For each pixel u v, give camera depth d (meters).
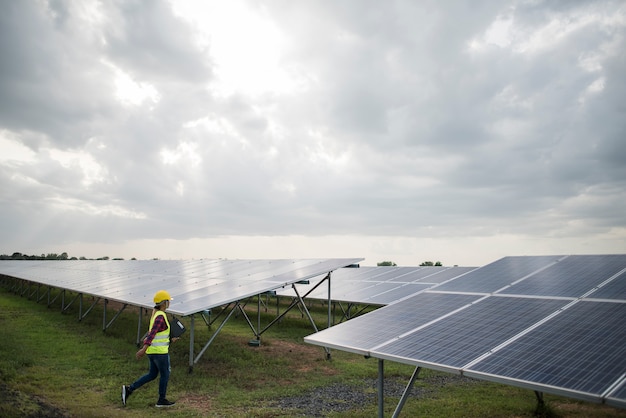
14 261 57.84
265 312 27.25
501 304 7.75
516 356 5.56
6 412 7.92
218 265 25.91
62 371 12.24
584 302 7.00
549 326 6.33
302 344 17.45
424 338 6.72
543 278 8.95
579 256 10.12
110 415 8.82
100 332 18.50
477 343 6.21
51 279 28.31
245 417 9.02
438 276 21.95
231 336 18.88
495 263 11.28
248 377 12.24
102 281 23.28
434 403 10.13
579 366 4.99
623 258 9.21
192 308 12.43
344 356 15.40
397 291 20.30
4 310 25.94
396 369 13.43
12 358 12.98
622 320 5.96
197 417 9.05
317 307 29.17
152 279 21.81
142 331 18.83
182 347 15.89
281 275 16.50
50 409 8.77
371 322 7.98
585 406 10.10
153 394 10.49
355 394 10.88
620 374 4.62
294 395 10.73
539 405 9.50
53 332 18.33
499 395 10.93
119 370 12.51
